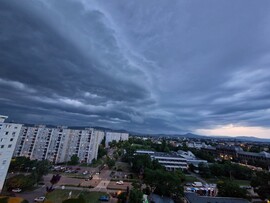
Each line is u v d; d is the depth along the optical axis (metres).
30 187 58.12
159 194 56.16
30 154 97.06
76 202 8.86
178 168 106.69
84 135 112.69
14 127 59.91
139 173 88.56
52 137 102.12
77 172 85.81
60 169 87.94
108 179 76.50
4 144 56.28
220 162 124.19
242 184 83.00
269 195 56.44
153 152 127.06
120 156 136.88
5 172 56.12
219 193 60.00
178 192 54.19
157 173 58.88
